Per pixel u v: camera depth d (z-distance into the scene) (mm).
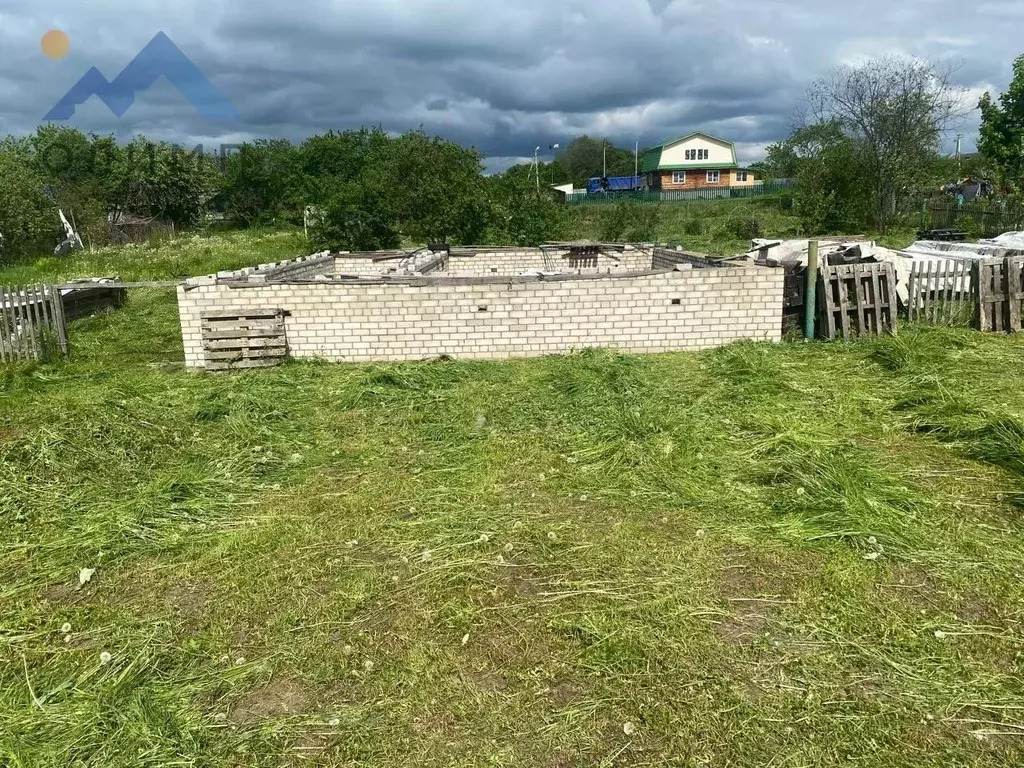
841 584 3770
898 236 25172
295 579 4023
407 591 3861
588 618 3541
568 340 9531
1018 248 14414
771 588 3781
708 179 63688
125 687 3152
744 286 9406
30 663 3381
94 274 19578
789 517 4477
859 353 8852
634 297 9398
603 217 30469
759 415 6371
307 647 3414
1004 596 3643
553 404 6938
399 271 13055
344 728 2896
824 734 2789
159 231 36406
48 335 9867
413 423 6617
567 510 4742
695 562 4043
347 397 7340
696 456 5473
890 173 27125
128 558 4297
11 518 4809
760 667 3176
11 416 6844
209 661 3346
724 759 2688
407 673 3211
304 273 13102
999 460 5270
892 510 4477
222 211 44344
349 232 22391
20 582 4082
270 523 4691
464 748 2783
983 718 2854
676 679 3111
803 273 9789
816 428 6031
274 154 50094
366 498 5031
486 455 5680
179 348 10680
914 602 3619
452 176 22844
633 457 5480
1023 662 3168
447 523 4598
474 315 9375
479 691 3086
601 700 3000
